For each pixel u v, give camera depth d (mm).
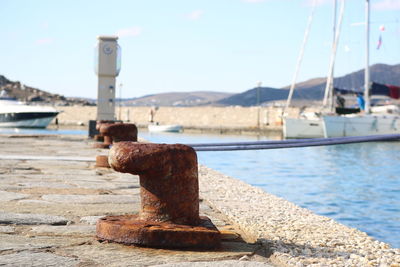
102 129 12086
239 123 102125
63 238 3959
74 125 101938
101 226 3914
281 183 16469
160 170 3957
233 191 7504
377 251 4051
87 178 8141
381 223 9477
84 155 12672
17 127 51531
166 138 59500
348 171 21078
